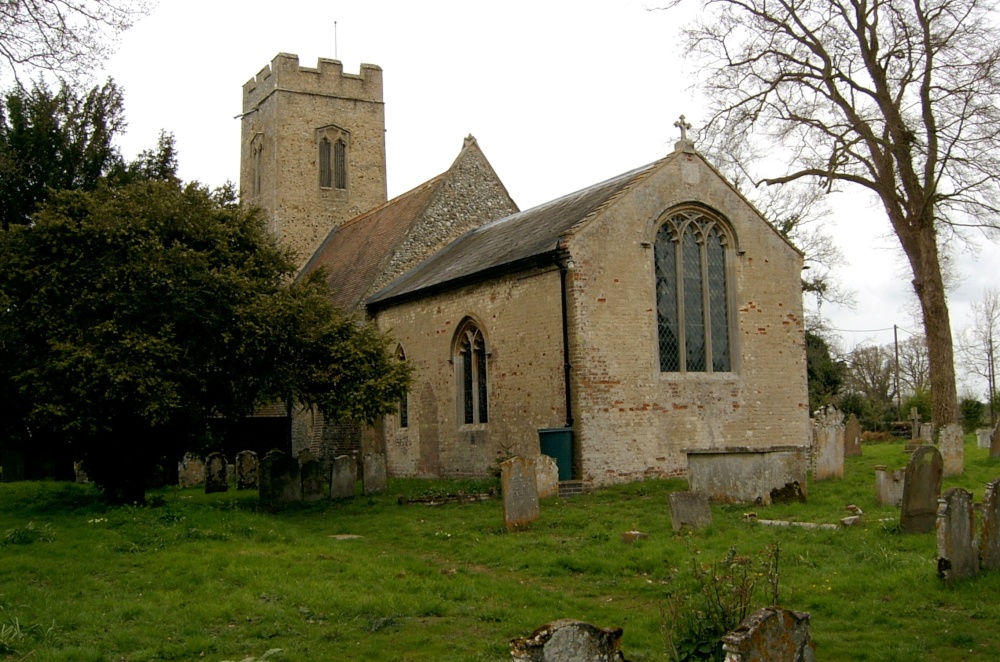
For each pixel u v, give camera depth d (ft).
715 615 25.34
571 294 77.36
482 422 90.02
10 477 107.04
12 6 43.62
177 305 64.03
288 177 149.59
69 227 63.46
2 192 103.50
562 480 75.20
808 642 22.54
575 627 21.77
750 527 50.98
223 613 35.12
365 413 72.28
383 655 30.48
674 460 80.79
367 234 129.49
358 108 156.35
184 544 49.06
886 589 36.76
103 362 59.67
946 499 36.47
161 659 30.14
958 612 33.45
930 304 93.09
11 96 106.01
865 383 234.79
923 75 91.97
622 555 45.85
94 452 68.74
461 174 117.80
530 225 94.89
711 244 87.04
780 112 98.27
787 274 90.89
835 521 52.19
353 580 41.14
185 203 70.03
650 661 28.81
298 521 65.72
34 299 62.28
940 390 92.53
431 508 69.21
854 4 94.89
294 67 151.84
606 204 80.02
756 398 86.89
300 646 31.40
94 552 46.21
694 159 85.92
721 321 86.89
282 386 69.41
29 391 61.77
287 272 79.20
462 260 98.12
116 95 117.19
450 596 38.50
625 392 78.89
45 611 34.96
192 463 102.63
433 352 97.14
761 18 96.58
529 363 82.07
